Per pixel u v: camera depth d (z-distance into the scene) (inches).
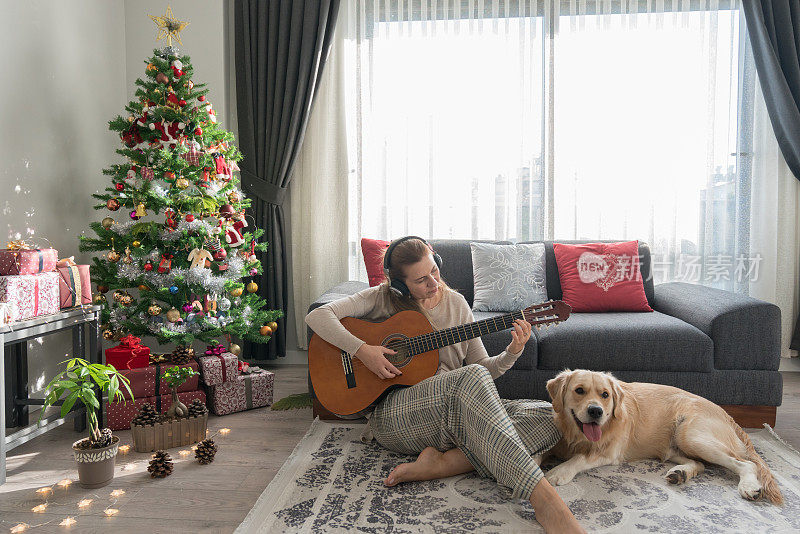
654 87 140.9
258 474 78.5
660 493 69.7
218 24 137.8
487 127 143.7
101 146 130.6
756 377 96.0
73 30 120.0
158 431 87.0
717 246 142.7
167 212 106.5
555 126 143.4
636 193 142.9
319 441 88.9
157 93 109.0
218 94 138.7
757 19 134.0
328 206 147.2
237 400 106.8
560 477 71.7
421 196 145.9
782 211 139.6
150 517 66.4
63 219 117.2
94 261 114.0
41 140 110.4
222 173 114.7
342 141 145.6
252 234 133.7
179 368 98.6
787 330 139.9
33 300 83.5
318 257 146.1
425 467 71.3
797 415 104.3
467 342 82.4
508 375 98.7
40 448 89.0
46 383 110.8
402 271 77.2
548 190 144.2
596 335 97.7
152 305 107.4
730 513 64.6
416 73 144.4
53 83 113.8
